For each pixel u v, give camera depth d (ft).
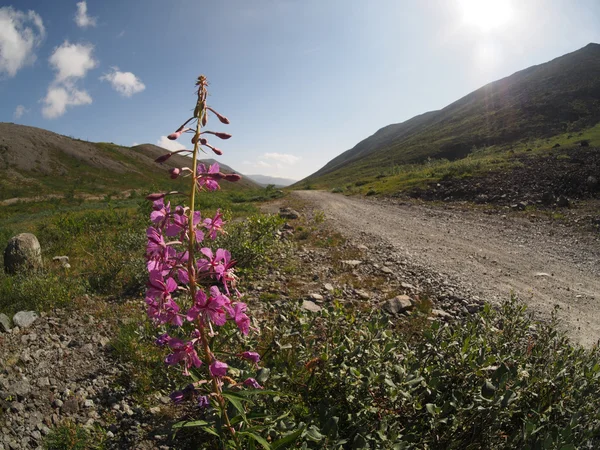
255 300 22.33
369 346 11.32
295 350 12.89
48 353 16.01
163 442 11.62
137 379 14.30
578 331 21.06
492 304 23.59
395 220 58.59
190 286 7.54
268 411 10.21
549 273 31.60
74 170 271.08
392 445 8.61
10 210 152.25
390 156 364.58
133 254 29.73
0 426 11.76
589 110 262.67
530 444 9.20
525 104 319.06
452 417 9.15
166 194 7.61
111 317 19.60
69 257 32.89
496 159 107.86
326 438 8.62
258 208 77.20
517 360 11.01
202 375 9.07
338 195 112.57
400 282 26.89
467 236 45.83
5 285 22.77
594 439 9.58
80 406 13.07
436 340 11.80
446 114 484.33
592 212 55.98
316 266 30.17
